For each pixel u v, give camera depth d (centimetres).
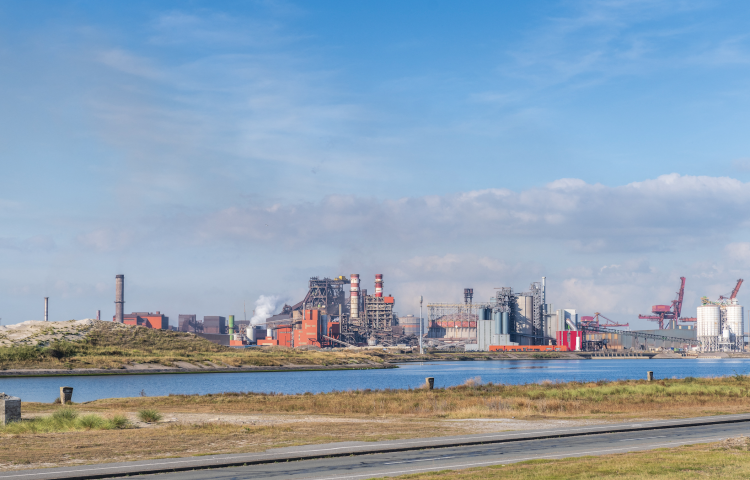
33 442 2997
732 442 2631
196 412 4962
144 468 2198
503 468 2105
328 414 4672
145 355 19062
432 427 3531
